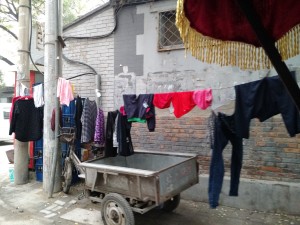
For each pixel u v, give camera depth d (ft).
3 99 65.21
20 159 19.57
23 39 19.58
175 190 12.03
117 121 14.83
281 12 6.64
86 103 17.65
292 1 6.41
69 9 45.03
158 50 17.37
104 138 17.12
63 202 16.10
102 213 12.91
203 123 16.12
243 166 15.24
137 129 18.11
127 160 16.44
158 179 11.09
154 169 15.53
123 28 18.60
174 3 16.85
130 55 18.38
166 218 14.06
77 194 17.35
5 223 13.62
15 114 18.44
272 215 14.17
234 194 9.66
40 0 39.17
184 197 16.63
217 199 9.06
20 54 19.54
